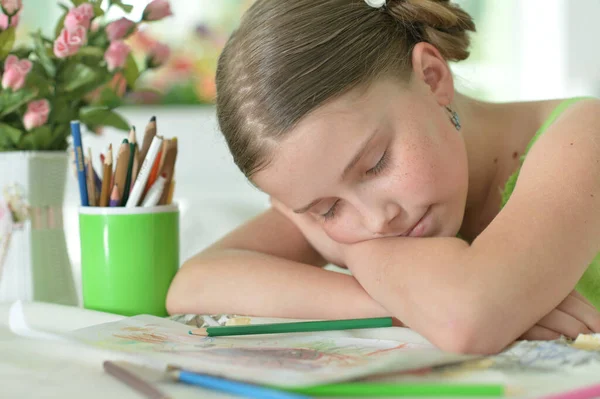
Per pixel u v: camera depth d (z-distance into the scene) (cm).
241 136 66
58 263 88
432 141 67
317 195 65
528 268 55
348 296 69
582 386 41
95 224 79
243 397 42
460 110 81
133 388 46
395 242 66
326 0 69
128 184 81
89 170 81
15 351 58
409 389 41
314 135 62
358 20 68
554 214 58
